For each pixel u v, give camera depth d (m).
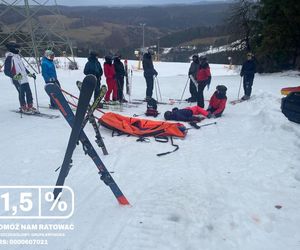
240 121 9.30
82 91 3.90
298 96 7.99
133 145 6.98
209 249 3.52
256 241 3.68
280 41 24.50
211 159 6.17
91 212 4.22
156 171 5.58
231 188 4.91
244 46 29.00
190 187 4.91
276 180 5.17
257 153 6.39
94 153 4.29
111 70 11.45
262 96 12.20
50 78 9.30
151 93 12.34
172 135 7.51
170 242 3.61
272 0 24.30
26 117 9.42
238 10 28.31
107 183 4.35
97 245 3.55
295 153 6.33
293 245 3.62
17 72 9.34
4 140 7.16
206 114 9.71
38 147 6.69
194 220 4.02
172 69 41.75
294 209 4.32
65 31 30.61
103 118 7.95
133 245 3.54
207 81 11.00
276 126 8.00
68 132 7.88
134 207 4.32
